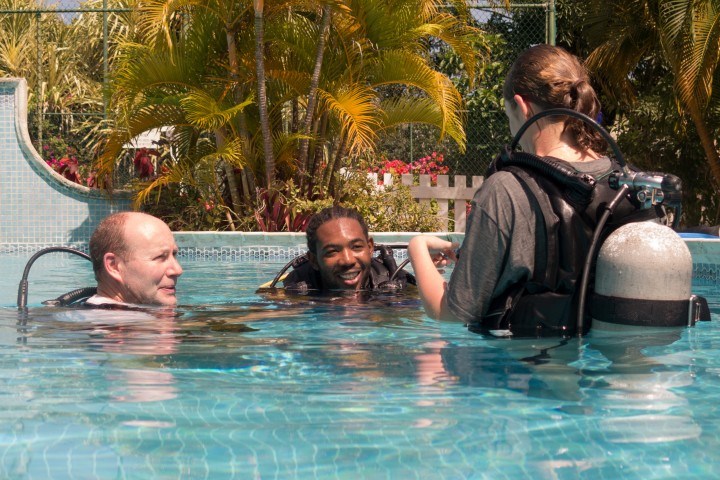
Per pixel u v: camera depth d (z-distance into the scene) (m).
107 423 1.42
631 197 2.24
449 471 1.16
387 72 10.60
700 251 5.58
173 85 11.20
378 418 1.45
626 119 14.96
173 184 11.80
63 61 21.83
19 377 1.83
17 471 1.17
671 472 1.15
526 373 1.83
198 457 1.23
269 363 2.00
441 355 2.07
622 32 13.09
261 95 10.45
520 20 14.12
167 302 3.10
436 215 12.03
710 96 12.12
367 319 2.86
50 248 3.22
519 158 2.29
